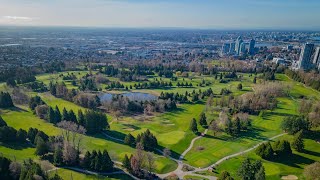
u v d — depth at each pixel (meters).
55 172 135.88
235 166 144.88
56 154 141.62
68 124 174.75
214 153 159.50
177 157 156.50
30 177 112.62
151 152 157.62
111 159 150.50
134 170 136.88
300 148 156.00
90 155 141.50
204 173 139.25
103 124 189.00
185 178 134.50
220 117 198.00
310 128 180.62
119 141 176.50
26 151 153.62
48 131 181.62
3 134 159.25
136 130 195.00
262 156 151.50
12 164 125.94
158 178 135.00
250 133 185.00
